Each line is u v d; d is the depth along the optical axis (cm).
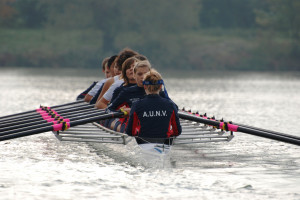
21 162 2288
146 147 2219
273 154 2544
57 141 2959
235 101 6938
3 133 2520
